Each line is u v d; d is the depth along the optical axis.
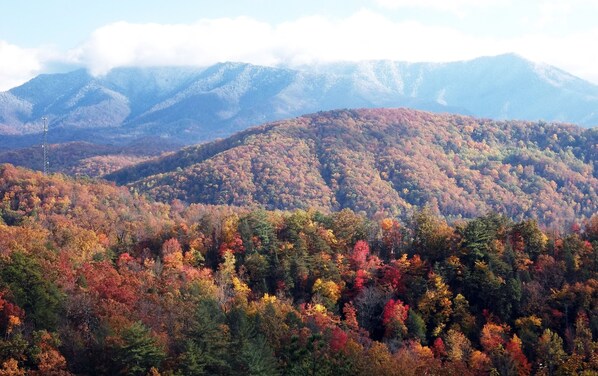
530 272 93.69
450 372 65.88
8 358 51.72
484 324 86.62
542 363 75.88
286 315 76.94
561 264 91.62
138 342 52.31
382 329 86.69
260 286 97.06
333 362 52.00
